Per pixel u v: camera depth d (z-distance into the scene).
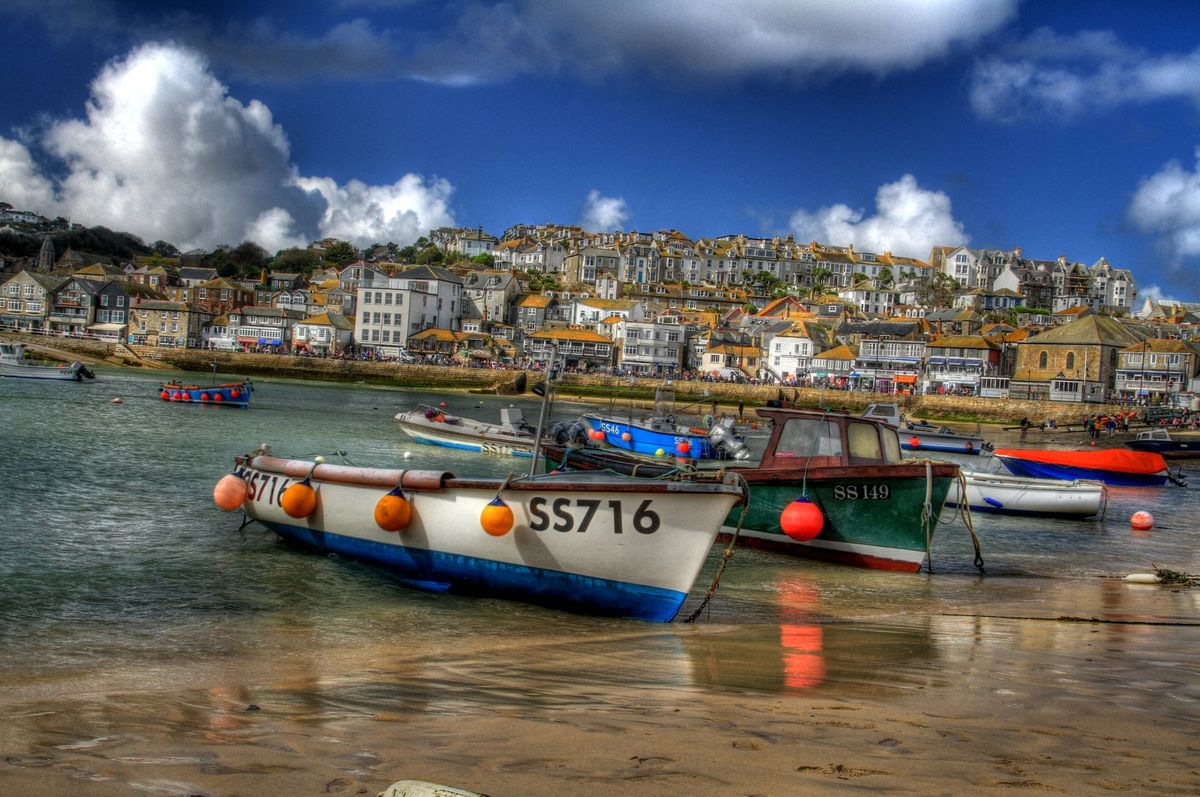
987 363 98.50
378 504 11.66
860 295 151.88
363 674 7.54
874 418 16.44
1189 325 123.50
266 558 13.09
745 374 110.81
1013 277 163.75
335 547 12.88
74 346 102.81
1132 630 10.16
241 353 103.12
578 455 18.19
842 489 15.41
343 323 116.69
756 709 6.14
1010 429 79.31
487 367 105.44
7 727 5.71
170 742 5.30
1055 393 90.69
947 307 155.12
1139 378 91.44
